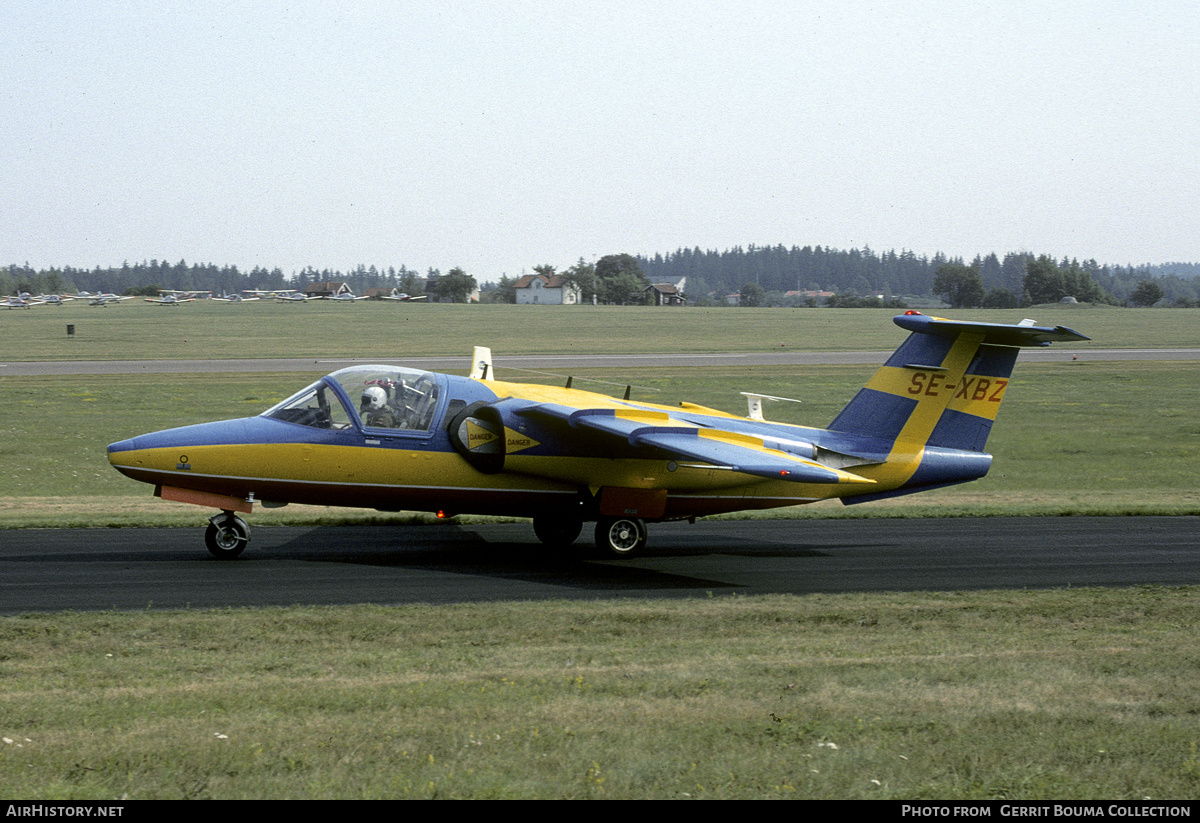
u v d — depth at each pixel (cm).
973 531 4709
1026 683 2112
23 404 10175
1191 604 3103
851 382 13425
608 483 3981
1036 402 11500
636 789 1465
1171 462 7675
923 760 1617
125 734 1697
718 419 4316
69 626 2616
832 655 2406
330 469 3809
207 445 3719
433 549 4072
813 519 5091
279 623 2680
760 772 1541
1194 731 1792
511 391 4147
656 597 3219
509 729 1730
